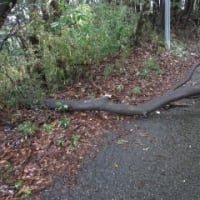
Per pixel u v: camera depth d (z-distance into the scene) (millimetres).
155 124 5574
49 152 4676
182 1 14719
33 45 6688
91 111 5832
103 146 4891
